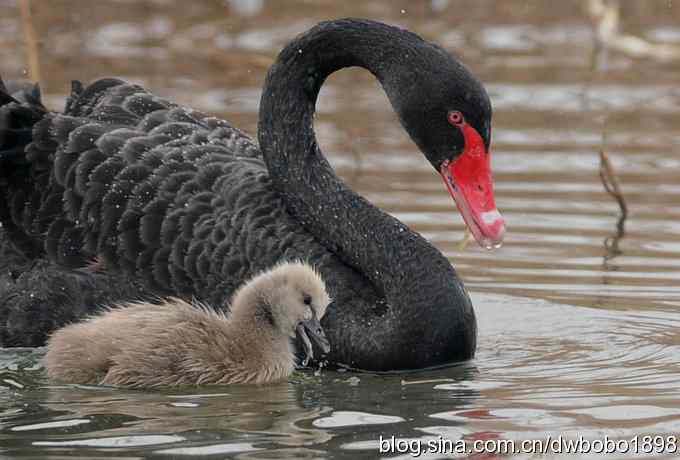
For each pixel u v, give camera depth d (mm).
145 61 22234
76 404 10391
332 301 11633
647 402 10250
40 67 21641
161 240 11805
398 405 10328
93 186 12070
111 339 10938
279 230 11883
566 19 24859
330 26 12422
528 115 20094
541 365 11430
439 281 11555
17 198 12453
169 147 12352
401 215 16016
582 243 15078
